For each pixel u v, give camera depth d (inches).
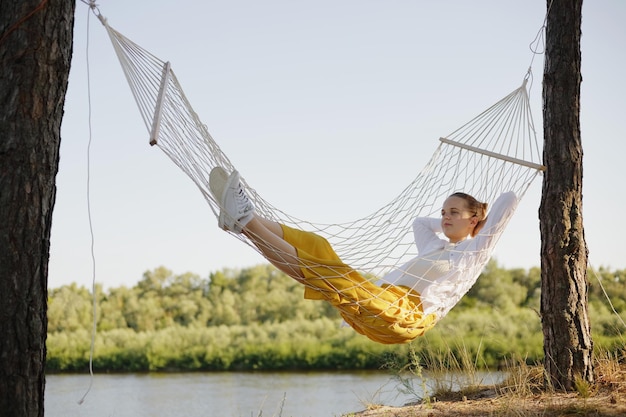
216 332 833.5
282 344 774.5
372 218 185.0
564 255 195.9
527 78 183.8
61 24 129.9
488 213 172.7
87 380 691.4
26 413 123.6
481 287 749.9
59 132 131.3
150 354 794.2
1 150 125.0
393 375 230.1
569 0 200.7
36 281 126.3
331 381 591.8
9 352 123.0
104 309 946.1
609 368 198.4
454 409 186.1
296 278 148.2
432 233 185.8
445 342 262.5
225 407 450.3
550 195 198.7
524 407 174.2
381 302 150.5
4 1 128.2
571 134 198.5
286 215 167.6
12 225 124.3
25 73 126.4
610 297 580.1
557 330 195.2
